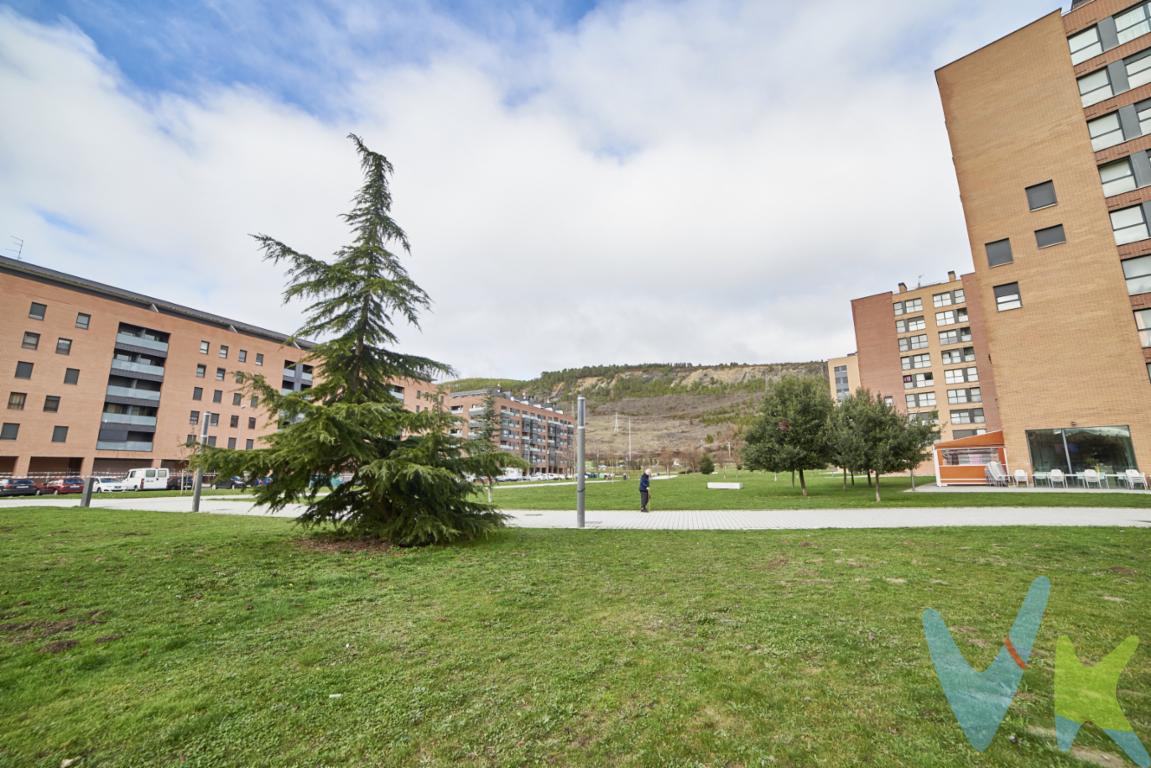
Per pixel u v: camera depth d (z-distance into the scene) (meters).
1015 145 25.92
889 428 22.81
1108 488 22.16
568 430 142.38
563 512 18.59
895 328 64.75
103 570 7.19
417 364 11.64
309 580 6.84
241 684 3.67
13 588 6.18
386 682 3.70
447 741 2.91
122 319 51.97
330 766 2.68
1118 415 22.44
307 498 10.06
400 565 7.93
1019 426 24.92
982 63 27.22
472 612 5.45
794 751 2.74
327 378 11.05
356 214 11.13
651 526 13.70
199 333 58.25
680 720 3.11
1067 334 23.89
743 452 26.66
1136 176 22.75
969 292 59.81
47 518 14.57
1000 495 20.36
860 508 17.86
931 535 10.38
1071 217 24.17
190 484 44.88
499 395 110.69
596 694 3.47
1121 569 6.86
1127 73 23.28
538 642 4.52
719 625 4.93
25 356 45.31
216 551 8.84
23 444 44.81
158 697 3.46
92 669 3.94
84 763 2.71
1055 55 25.19
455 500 10.43
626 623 5.04
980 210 26.75
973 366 59.09
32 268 52.97
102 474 47.00
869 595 5.90
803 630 4.71
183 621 5.11
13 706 3.33
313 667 3.99
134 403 52.69
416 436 10.70
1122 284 22.73
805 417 25.00
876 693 3.40
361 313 10.80
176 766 2.68
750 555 8.75
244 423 61.59
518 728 3.04
